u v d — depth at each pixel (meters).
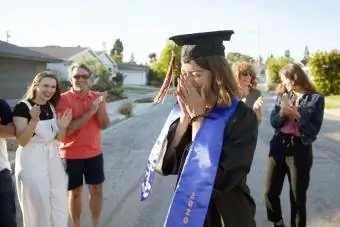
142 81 69.06
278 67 44.41
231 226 1.77
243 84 3.56
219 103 1.81
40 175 3.33
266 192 4.08
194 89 1.82
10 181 3.11
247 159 1.72
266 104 24.89
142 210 5.17
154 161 2.07
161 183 6.39
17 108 3.34
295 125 3.78
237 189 1.80
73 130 3.82
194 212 1.65
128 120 17.41
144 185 2.10
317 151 9.46
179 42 1.88
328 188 6.12
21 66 24.31
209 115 1.79
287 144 3.80
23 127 3.26
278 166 3.93
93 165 4.05
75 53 40.81
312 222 4.66
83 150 3.95
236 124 1.74
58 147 3.55
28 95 3.48
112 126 15.21
